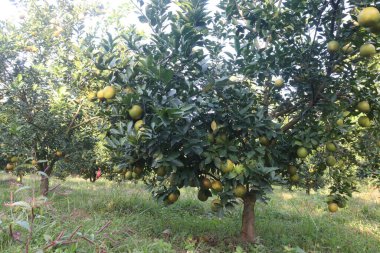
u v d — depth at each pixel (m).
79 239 3.88
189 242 5.40
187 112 4.46
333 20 4.71
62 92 8.22
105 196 9.13
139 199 8.99
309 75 5.21
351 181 5.95
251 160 5.01
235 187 5.05
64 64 8.52
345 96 5.57
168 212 8.12
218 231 6.52
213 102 5.09
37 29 10.14
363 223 8.88
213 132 5.14
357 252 5.99
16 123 8.30
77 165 9.76
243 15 5.47
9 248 3.51
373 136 6.13
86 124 9.30
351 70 5.17
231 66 5.54
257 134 5.14
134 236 4.71
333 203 5.84
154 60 4.82
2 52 8.98
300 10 4.91
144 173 5.84
